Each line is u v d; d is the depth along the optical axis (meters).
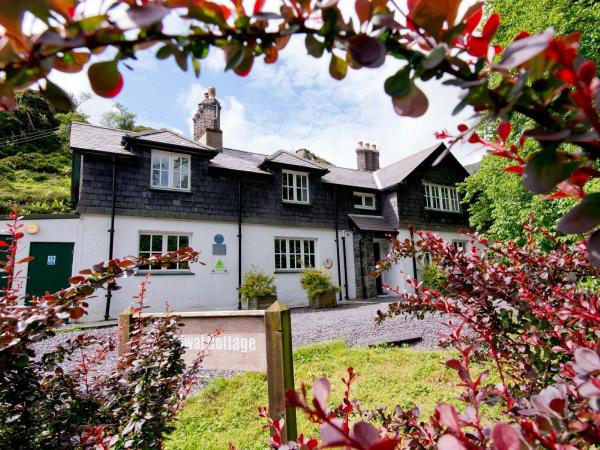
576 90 0.36
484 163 8.88
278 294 10.26
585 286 1.48
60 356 1.57
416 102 0.44
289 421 1.95
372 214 13.04
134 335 1.98
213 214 9.69
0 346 1.05
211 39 0.44
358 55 0.42
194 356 2.43
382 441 0.37
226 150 12.33
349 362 4.14
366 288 11.93
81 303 1.22
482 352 1.45
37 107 25.30
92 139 9.02
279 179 11.01
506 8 7.10
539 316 1.21
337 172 13.92
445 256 1.51
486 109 0.41
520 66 0.40
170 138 9.54
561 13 6.02
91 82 0.42
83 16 0.37
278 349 2.08
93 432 1.24
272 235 10.55
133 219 8.53
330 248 11.62
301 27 0.46
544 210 6.21
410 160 14.61
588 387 0.46
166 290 8.56
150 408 1.48
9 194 15.35
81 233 7.90
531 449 0.47
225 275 9.55
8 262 1.46
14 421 1.29
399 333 5.46
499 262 1.52
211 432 2.78
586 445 0.55
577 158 0.41
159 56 0.44
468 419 0.75
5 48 0.37
